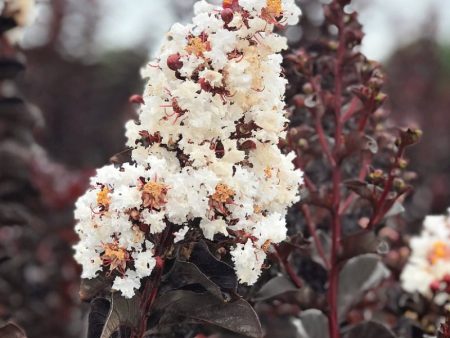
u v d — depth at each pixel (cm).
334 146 86
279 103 67
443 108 336
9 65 116
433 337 87
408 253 99
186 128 64
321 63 90
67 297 146
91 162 336
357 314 101
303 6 119
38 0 122
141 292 68
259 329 68
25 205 126
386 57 365
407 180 93
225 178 64
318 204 84
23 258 138
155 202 63
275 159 66
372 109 84
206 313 68
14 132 123
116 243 64
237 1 65
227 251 69
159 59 67
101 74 358
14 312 130
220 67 64
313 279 91
